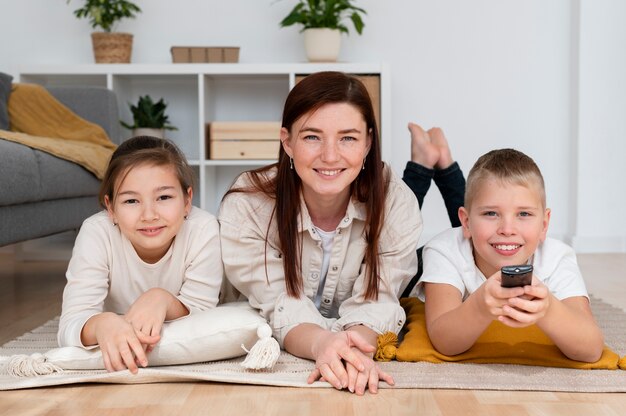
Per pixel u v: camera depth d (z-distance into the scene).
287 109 1.29
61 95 2.92
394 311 1.34
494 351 1.23
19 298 2.12
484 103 3.47
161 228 1.29
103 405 1.02
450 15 3.45
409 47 3.46
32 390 1.10
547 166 3.49
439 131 1.99
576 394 1.07
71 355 1.18
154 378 1.12
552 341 1.25
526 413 0.98
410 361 1.25
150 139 1.42
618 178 3.38
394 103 3.47
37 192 1.92
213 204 3.45
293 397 1.05
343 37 3.45
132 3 3.42
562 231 3.52
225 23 3.45
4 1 3.43
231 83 3.49
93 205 2.50
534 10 3.45
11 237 1.79
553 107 3.48
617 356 1.23
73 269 1.32
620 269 2.74
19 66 3.13
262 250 1.38
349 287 1.44
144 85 3.49
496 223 1.25
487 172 1.26
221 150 3.18
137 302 1.22
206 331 1.20
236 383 1.13
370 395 1.07
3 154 1.74
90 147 2.58
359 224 1.40
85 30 3.44
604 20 3.33
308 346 1.22
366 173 1.35
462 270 1.33
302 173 1.27
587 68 3.35
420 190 1.91
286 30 3.46
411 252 1.40
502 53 3.46
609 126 3.37
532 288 1.06
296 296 1.34
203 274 1.37
